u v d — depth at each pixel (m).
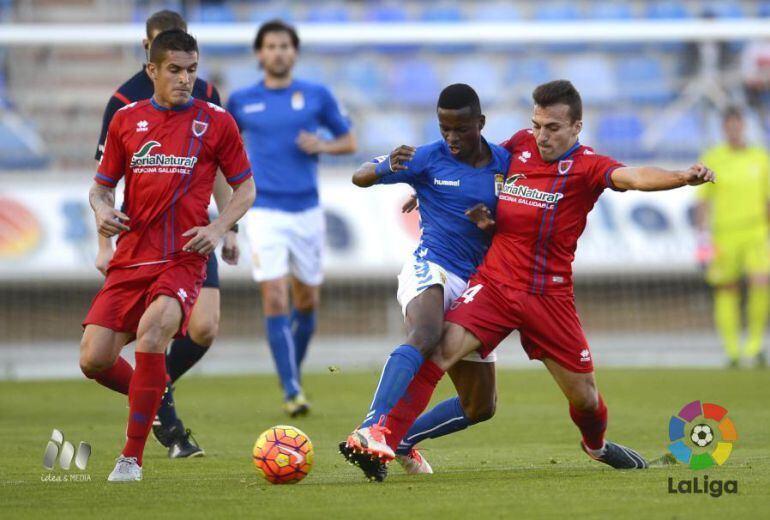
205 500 16.69
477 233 20.23
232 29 53.31
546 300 19.75
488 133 65.31
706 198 51.22
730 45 68.12
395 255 56.22
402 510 15.52
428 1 74.38
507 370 50.06
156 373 19.42
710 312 61.19
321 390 40.94
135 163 19.92
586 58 71.44
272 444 18.59
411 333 18.89
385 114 64.62
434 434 20.66
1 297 56.00
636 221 57.41
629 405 34.31
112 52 65.69
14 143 59.28
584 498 16.50
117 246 20.39
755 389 39.09
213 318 24.62
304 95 34.22
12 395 39.75
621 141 64.44
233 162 20.64
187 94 19.92
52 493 17.59
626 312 60.62
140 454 19.42
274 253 33.28
